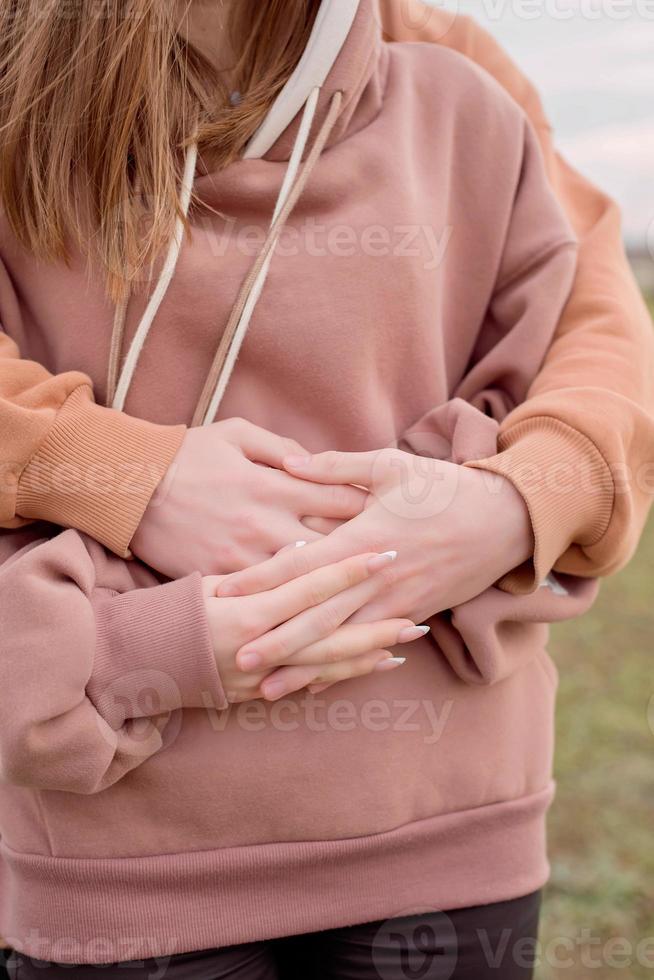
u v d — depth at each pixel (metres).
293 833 0.93
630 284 1.18
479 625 0.95
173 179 0.95
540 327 1.10
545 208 1.14
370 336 1.01
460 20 1.28
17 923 0.94
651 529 3.68
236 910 0.92
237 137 0.98
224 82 1.02
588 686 2.50
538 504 0.93
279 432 1.03
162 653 0.85
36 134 0.93
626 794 2.09
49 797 0.91
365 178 1.02
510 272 1.14
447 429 1.04
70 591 0.85
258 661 0.85
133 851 0.91
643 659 2.63
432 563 0.90
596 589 1.07
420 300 1.04
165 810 0.91
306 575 0.87
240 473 0.93
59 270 0.99
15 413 0.89
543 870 1.07
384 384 1.05
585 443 0.97
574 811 2.04
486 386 1.14
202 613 0.85
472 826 1.00
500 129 1.13
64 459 0.91
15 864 0.93
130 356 0.97
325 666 0.88
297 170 0.99
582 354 1.07
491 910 1.00
